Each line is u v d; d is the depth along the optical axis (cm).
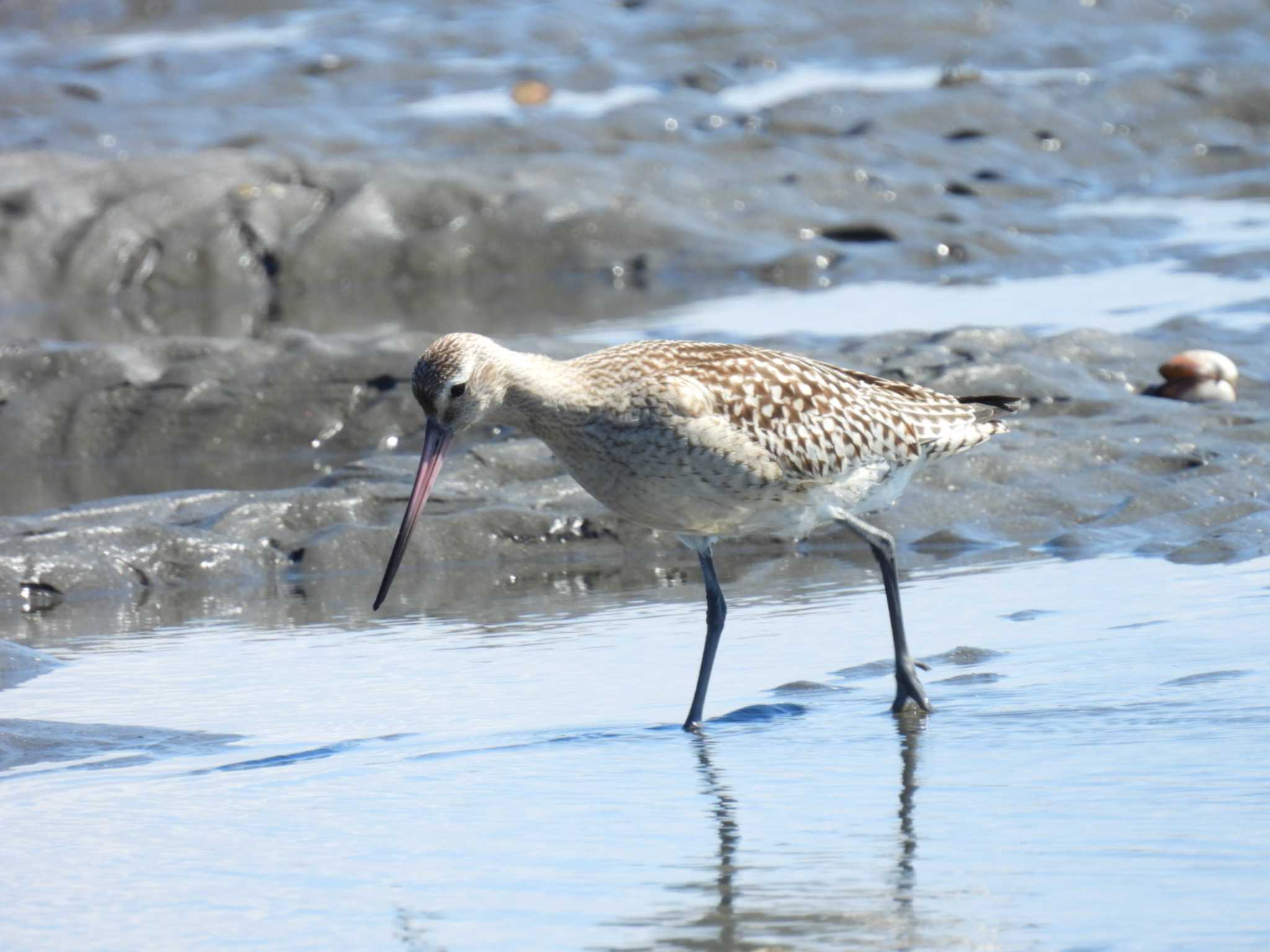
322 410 1922
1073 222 2798
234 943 668
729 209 2938
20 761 945
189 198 2916
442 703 1029
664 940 647
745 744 909
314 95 3947
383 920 684
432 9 4662
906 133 3244
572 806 820
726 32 4200
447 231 2883
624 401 981
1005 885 678
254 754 940
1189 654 996
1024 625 1109
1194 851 696
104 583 1401
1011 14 4159
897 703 947
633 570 1396
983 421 1087
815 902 676
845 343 1889
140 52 4397
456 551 1447
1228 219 2781
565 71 3984
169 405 1942
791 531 1027
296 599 1348
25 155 3058
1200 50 3928
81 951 668
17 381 1992
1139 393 1736
